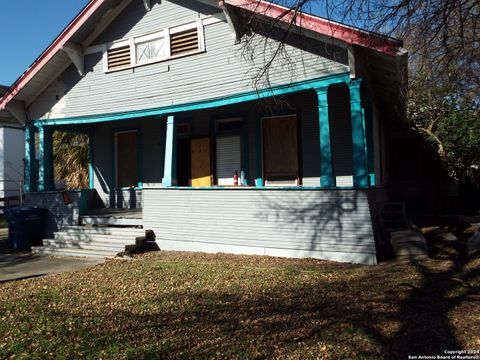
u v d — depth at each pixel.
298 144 11.13
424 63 7.31
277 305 5.44
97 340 4.44
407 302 5.30
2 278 8.08
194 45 10.66
